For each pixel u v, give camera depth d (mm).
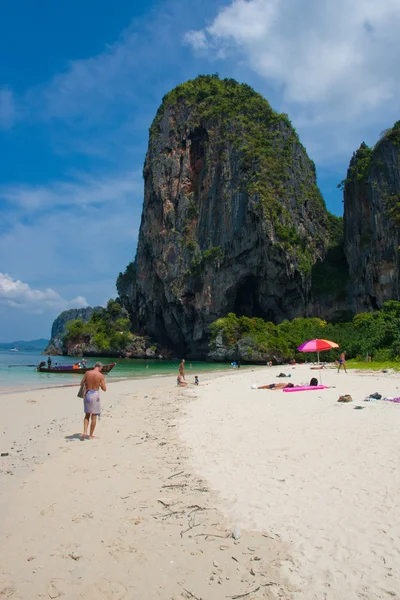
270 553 4766
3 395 22156
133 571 4594
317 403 14531
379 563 4430
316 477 6871
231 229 83312
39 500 6582
